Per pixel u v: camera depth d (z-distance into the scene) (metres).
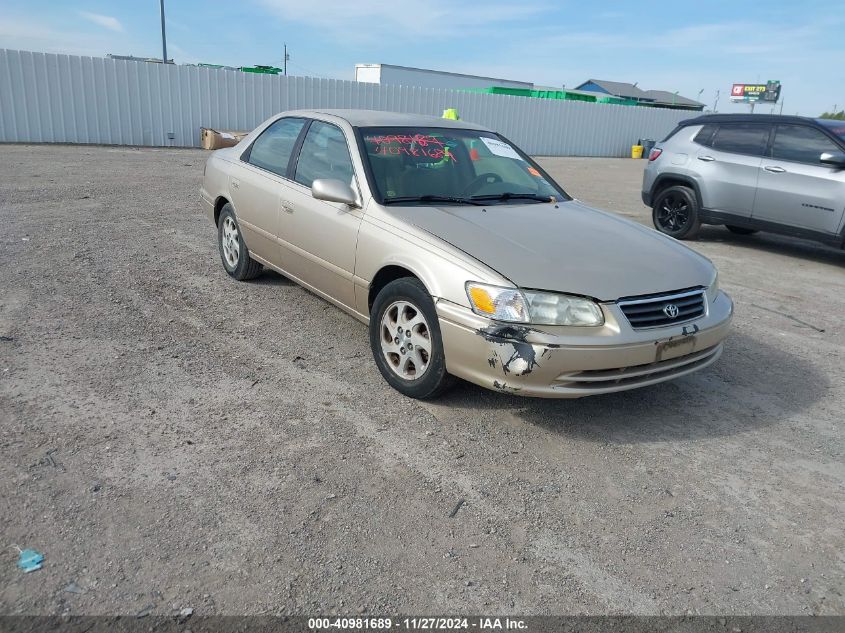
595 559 2.87
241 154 6.16
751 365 5.14
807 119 8.66
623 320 3.62
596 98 42.66
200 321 5.28
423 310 3.90
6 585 2.47
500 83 43.16
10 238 7.39
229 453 3.45
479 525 3.03
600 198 14.74
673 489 3.43
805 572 2.87
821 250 9.68
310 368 4.55
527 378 3.53
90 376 4.20
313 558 2.74
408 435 3.76
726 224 9.52
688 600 2.67
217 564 2.66
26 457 3.27
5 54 17.53
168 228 8.42
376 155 4.72
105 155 16.73
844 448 3.95
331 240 4.65
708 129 9.65
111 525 2.84
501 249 3.86
